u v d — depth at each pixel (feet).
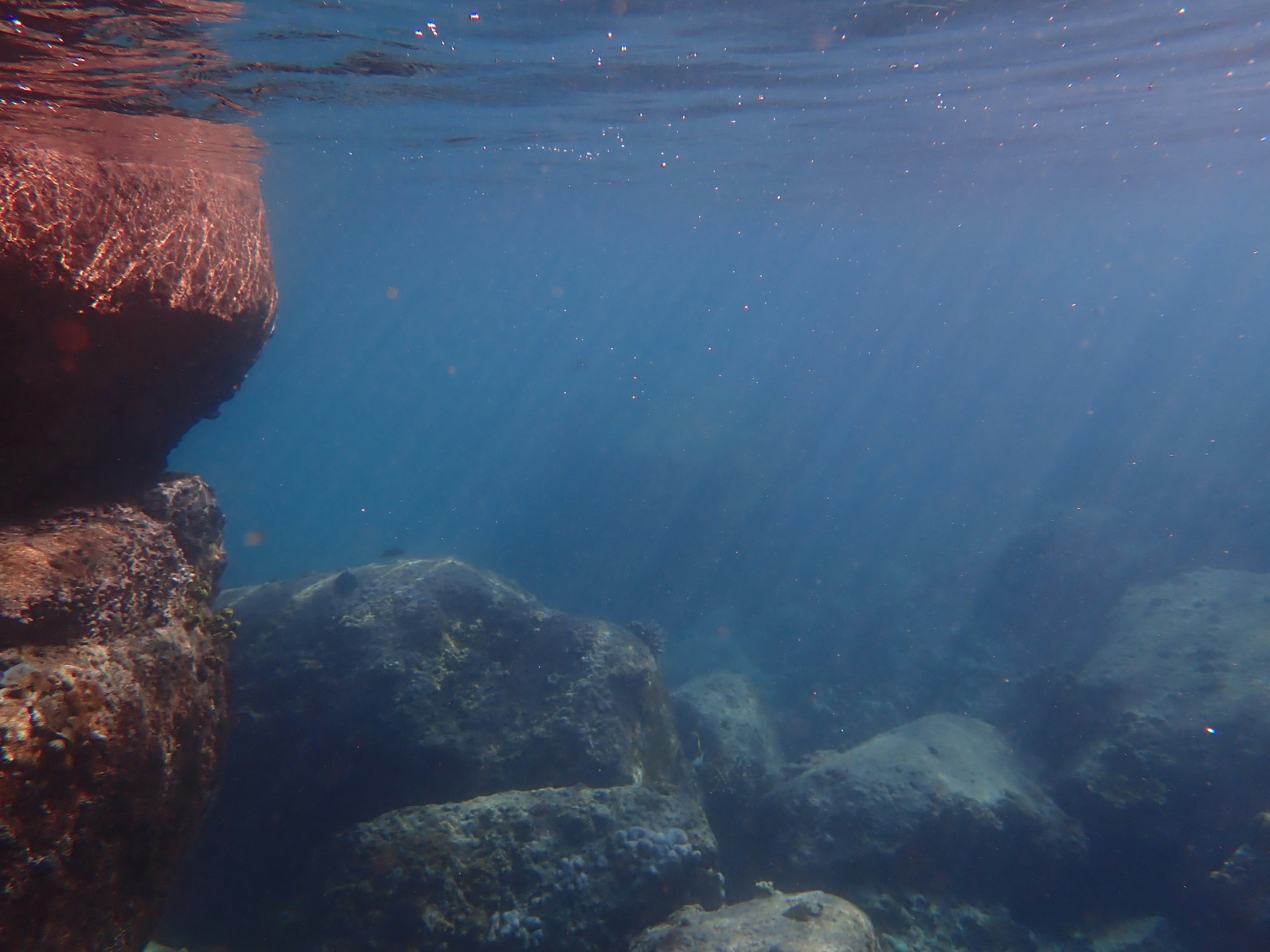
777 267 110.83
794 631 25.54
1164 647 13.37
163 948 8.69
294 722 10.43
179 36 10.02
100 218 6.23
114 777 5.23
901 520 35.27
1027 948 10.17
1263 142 30.53
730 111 20.52
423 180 32.12
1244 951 9.64
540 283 143.13
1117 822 11.19
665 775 10.97
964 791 11.14
